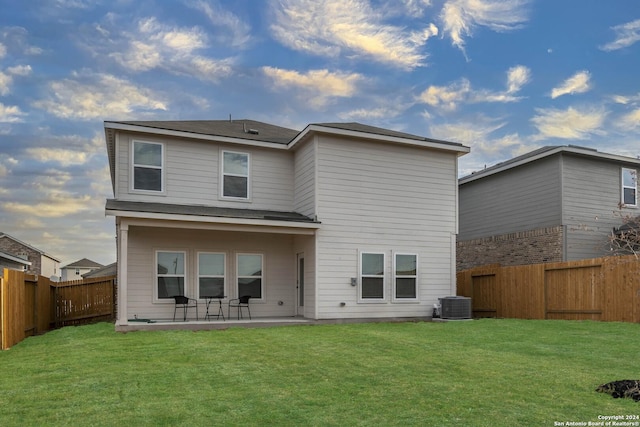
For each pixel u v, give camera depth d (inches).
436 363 299.7
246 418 199.3
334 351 342.3
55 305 652.7
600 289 500.7
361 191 577.3
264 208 613.0
